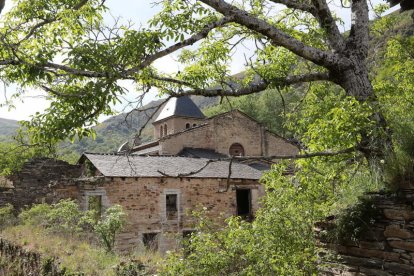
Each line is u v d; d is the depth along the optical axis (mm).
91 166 18141
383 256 5039
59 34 6250
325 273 5762
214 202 19328
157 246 17109
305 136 6086
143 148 31344
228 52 7570
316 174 5965
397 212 4906
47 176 19547
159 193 17875
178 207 18250
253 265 5344
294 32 7676
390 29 9242
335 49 6605
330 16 6809
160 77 6676
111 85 5043
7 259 11375
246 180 20641
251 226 5891
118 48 5293
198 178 19000
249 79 7746
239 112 29219
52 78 5266
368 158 5680
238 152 28984
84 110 5090
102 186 16641
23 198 18812
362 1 6863
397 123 5316
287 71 7223
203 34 6098
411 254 4727
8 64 5156
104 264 9102
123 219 13812
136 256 10359
